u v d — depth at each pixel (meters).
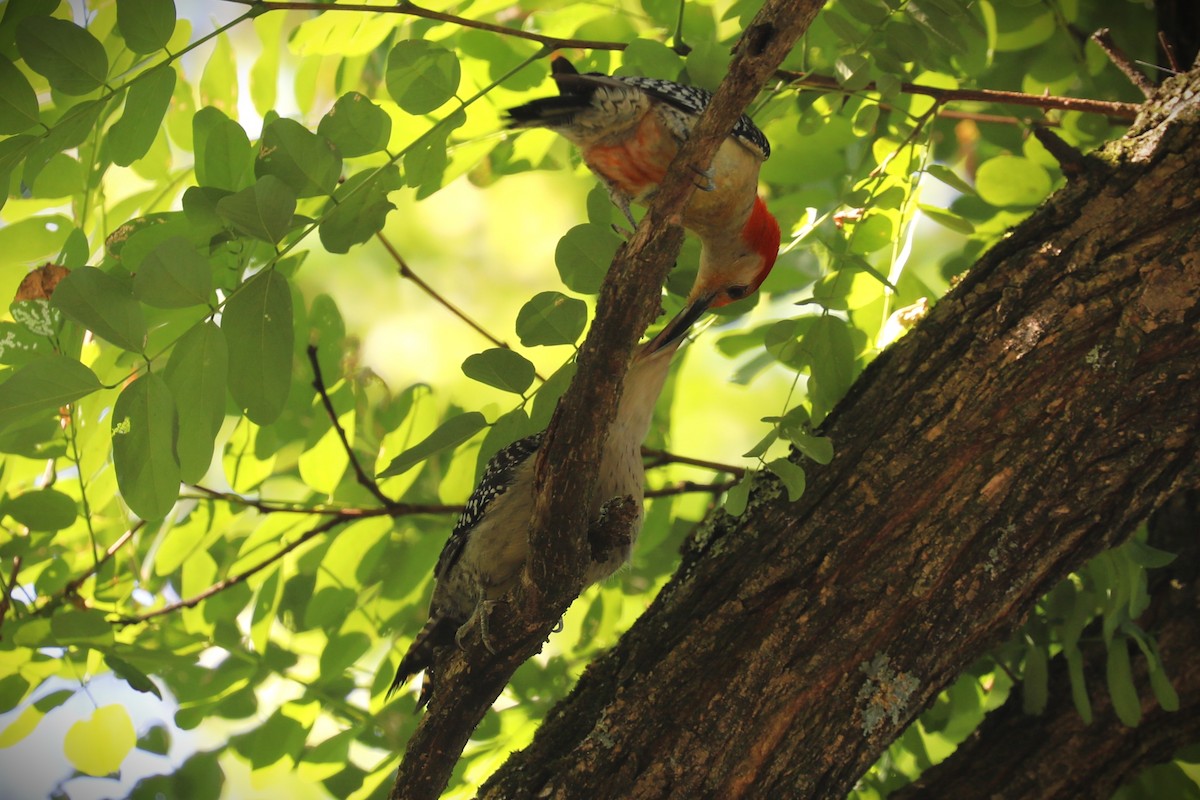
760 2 7.33
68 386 5.12
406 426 8.12
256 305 5.37
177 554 7.76
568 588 5.28
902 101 7.25
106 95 5.56
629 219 6.73
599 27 7.80
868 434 5.84
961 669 5.84
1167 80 6.03
